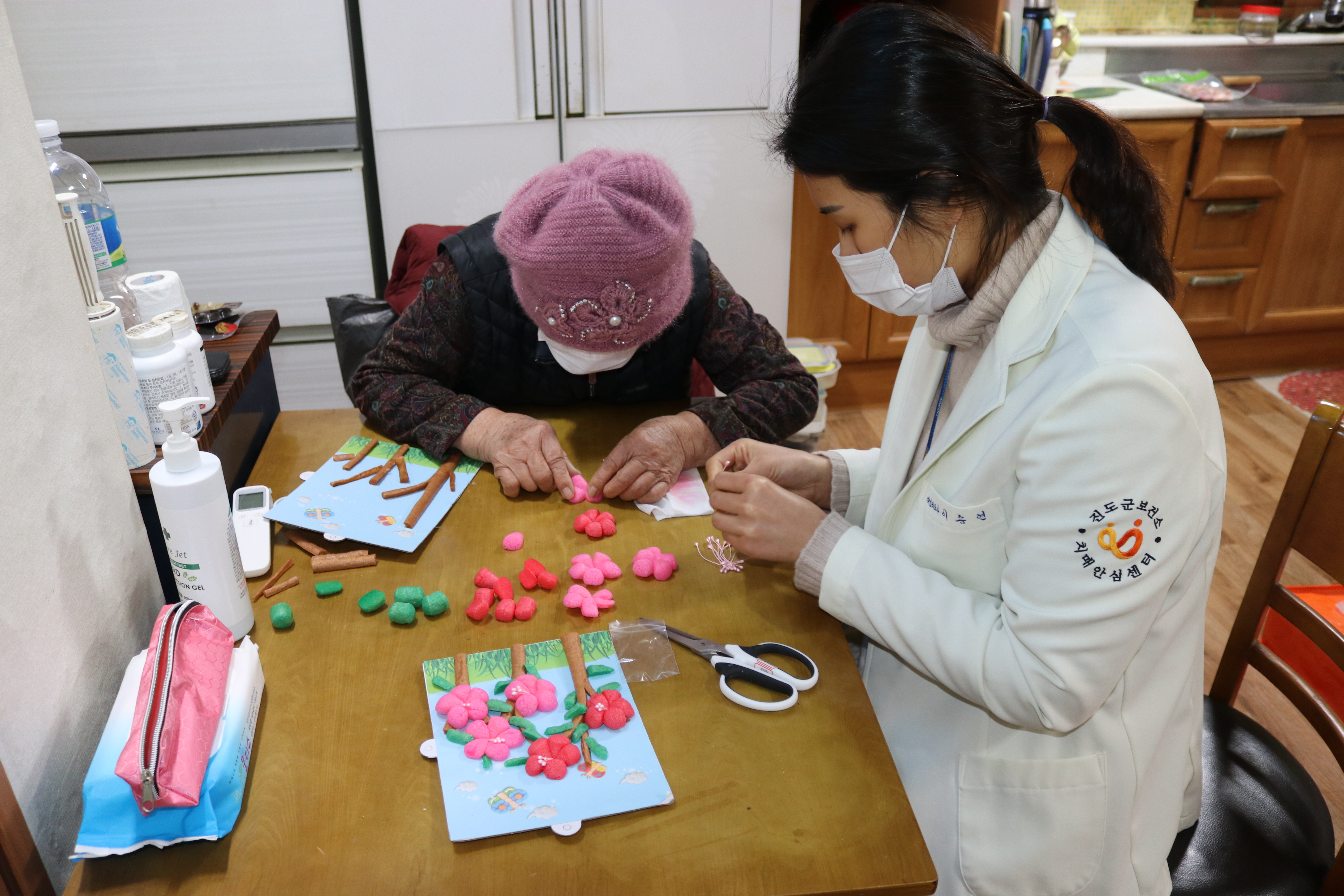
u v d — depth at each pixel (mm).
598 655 965
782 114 888
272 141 2410
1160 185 891
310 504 1190
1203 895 1019
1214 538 898
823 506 1248
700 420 1340
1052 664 817
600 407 1506
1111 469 774
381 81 2391
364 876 735
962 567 969
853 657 1092
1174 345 810
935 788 1006
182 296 1177
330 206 2498
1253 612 1190
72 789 818
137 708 755
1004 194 817
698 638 986
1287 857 1058
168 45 2273
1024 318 882
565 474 1254
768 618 1031
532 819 775
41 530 781
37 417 787
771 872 741
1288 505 1126
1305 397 3320
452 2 2338
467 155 2502
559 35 2414
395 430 1347
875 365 3301
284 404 2729
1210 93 3127
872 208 852
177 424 893
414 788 813
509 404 1527
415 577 1093
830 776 830
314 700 907
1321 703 1121
